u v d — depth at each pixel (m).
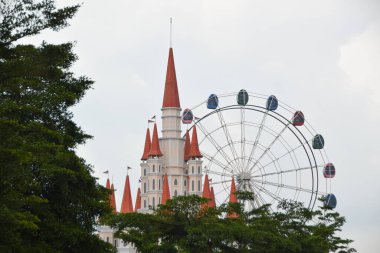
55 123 123.56
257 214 191.12
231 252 172.00
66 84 128.00
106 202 124.31
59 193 116.69
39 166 111.88
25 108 113.38
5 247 96.19
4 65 107.25
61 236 112.81
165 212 172.50
